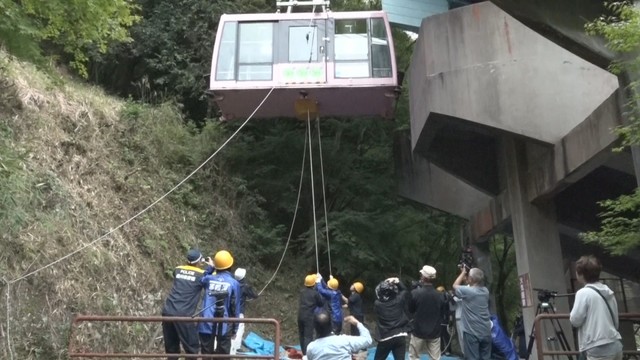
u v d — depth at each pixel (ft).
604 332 19.53
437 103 46.26
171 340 26.53
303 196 67.05
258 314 55.31
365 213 64.85
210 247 53.26
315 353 19.81
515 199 54.13
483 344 28.09
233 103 57.57
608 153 38.63
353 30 56.34
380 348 29.09
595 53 32.58
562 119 44.80
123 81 73.87
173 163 56.18
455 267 80.28
